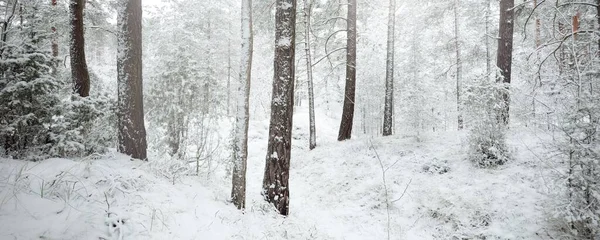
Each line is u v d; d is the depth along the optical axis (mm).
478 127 7723
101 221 3684
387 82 13250
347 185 9031
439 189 7277
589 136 4508
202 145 8539
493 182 6766
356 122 24609
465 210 6344
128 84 6945
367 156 10391
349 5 13953
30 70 5242
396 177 8469
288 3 6859
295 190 9852
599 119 4473
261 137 21109
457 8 16781
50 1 11172
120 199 4449
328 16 15836
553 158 6449
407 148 10102
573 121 4664
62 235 3262
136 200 4562
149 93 10266
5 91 4867
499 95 7676
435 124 11344
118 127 7039
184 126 9797
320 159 11789
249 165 14328
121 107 6945
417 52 18531
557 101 5625
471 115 7984
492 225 5750
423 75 17547
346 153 11320
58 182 4148
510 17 10297
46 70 5656
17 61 4988
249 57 6672
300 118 26656
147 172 6227
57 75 6395
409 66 18000
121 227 3607
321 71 24844
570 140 4758
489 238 5523
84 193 4246
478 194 6586
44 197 3824
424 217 6742
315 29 16672
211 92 10648
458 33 16828
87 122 6281
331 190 9062
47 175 4422
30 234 3109
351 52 13867
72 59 6559
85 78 6719
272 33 15664
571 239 4742
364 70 21281
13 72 5211
